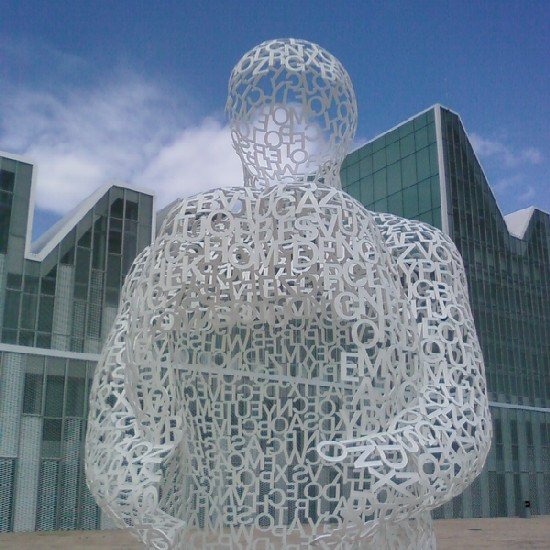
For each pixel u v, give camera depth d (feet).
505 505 101.19
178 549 21.91
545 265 120.47
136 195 84.43
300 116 25.58
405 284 25.99
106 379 23.86
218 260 21.77
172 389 22.89
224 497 22.68
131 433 25.44
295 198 22.03
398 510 20.45
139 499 21.39
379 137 115.65
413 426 20.80
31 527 68.85
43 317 74.84
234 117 26.02
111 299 79.92
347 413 21.44
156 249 22.43
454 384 23.27
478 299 106.93
